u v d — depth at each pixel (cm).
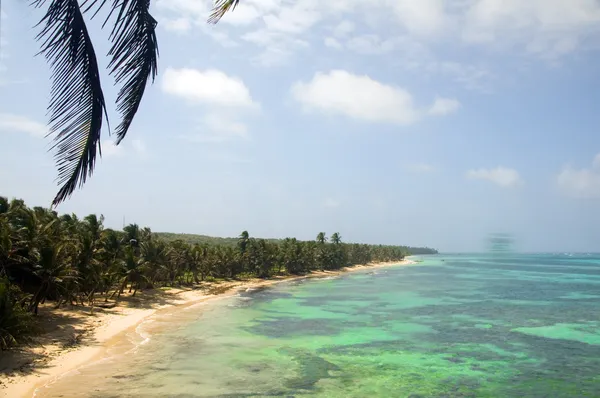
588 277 12838
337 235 18475
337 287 9644
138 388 2675
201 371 3062
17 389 2512
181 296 7138
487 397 2675
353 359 3469
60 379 2761
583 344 4066
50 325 4153
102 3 650
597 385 2898
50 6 636
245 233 11319
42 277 3988
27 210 4428
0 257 3641
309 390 2723
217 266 9831
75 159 666
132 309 5581
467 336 4381
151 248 7031
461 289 9194
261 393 2650
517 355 3650
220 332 4434
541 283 10744
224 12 853
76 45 645
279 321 5153
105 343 3756
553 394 2723
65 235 4891
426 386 2844
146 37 690
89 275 4831
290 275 12912
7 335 3025
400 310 6125
